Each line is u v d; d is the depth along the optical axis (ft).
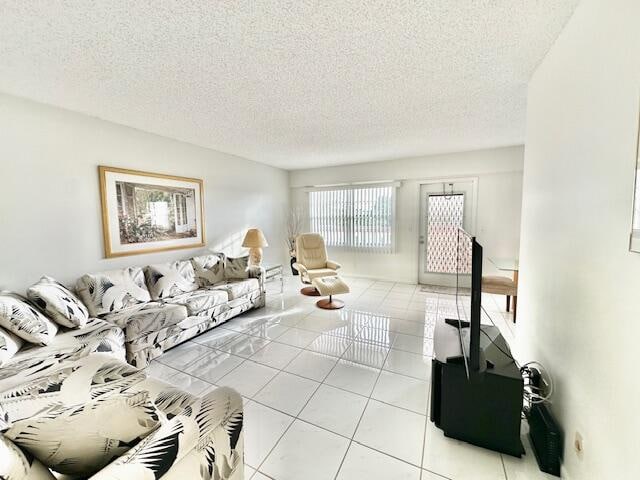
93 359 3.69
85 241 8.46
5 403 2.92
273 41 4.94
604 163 3.30
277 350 8.31
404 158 15.33
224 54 5.32
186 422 3.03
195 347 8.53
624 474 2.86
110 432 2.60
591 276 3.56
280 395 6.24
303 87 6.75
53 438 2.44
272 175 17.35
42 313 6.36
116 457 2.68
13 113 6.98
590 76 3.64
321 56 5.44
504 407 4.61
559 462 4.26
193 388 6.53
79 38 4.77
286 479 4.28
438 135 10.93
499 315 11.00
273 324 10.28
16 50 5.09
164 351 8.13
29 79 6.19
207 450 3.02
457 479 4.24
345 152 13.78
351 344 8.66
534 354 5.65
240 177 14.71
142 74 6.04
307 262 14.94
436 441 4.96
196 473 2.86
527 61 5.62
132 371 3.51
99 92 6.90
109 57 5.37
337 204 17.66
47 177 7.61
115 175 9.13
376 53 5.35
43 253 7.57
